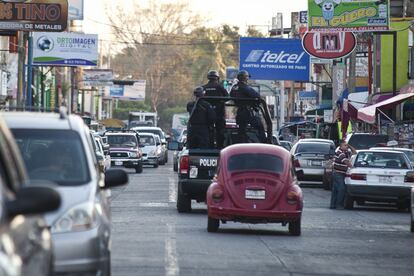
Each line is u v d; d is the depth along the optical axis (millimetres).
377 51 87375
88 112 186125
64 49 117938
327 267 26219
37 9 77438
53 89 146250
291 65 107188
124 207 46062
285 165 34375
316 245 31688
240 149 34750
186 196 42000
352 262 27625
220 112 42906
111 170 19938
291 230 34656
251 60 107125
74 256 16547
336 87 103938
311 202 54250
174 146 52688
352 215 45562
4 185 10969
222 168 34344
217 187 33938
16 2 77250
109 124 154875
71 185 18250
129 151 86312
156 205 47469
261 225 38844
